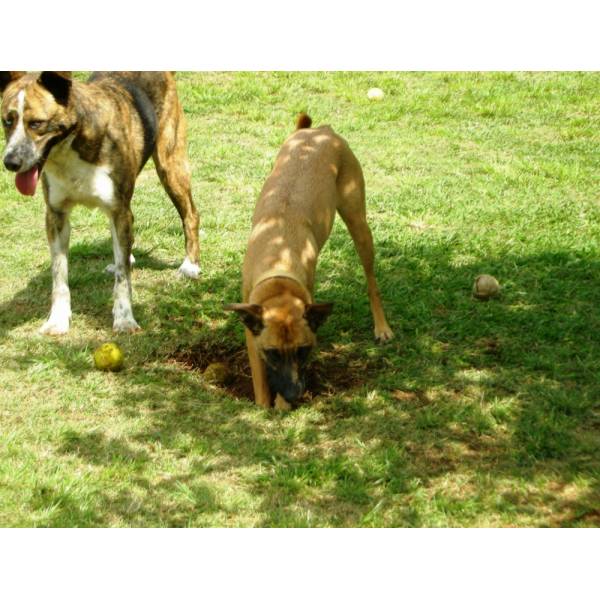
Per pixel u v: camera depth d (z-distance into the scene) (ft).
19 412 10.98
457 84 20.71
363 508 9.94
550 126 18.81
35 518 9.70
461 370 11.65
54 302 12.46
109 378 11.57
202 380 11.62
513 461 10.39
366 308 12.73
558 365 11.58
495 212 15.11
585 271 13.33
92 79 12.78
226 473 10.28
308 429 10.81
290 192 11.50
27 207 15.34
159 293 13.16
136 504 9.89
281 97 19.67
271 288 10.98
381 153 17.38
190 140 17.72
